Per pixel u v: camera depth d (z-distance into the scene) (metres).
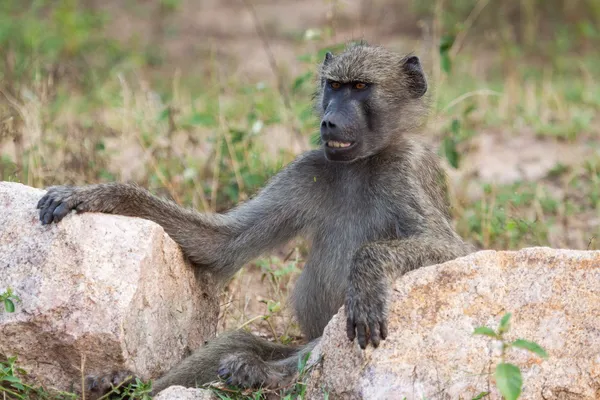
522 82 24.95
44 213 9.36
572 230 15.15
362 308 8.84
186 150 16.39
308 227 10.95
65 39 25.52
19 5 28.67
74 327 8.94
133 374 9.24
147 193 10.43
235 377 9.41
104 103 20.52
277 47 29.81
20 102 15.98
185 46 29.89
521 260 8.91
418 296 8.88
